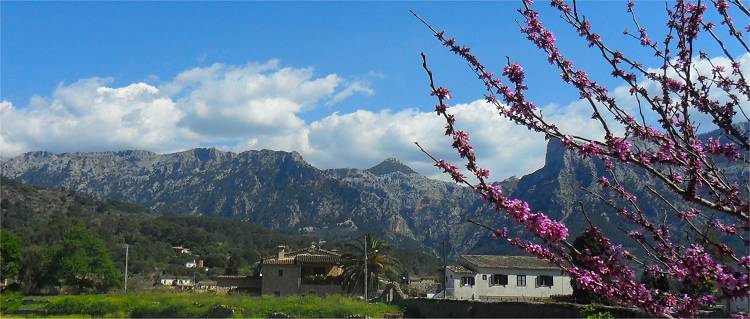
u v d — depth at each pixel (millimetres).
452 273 64812
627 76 5883
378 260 74938
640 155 5441
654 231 5949
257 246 198750
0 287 83750
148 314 52938
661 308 5359
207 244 184000
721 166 5723
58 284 88812
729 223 5992
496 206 5168
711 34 5938
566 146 5531
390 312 52875
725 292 5164
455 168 5289
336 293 74250
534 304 34656
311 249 86750
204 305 53625
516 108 5660
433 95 5348
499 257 67875
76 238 91625
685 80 5715
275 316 49781
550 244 5219
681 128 5742
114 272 91812
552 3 6043
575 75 5871
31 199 194375
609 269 5395
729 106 5871
